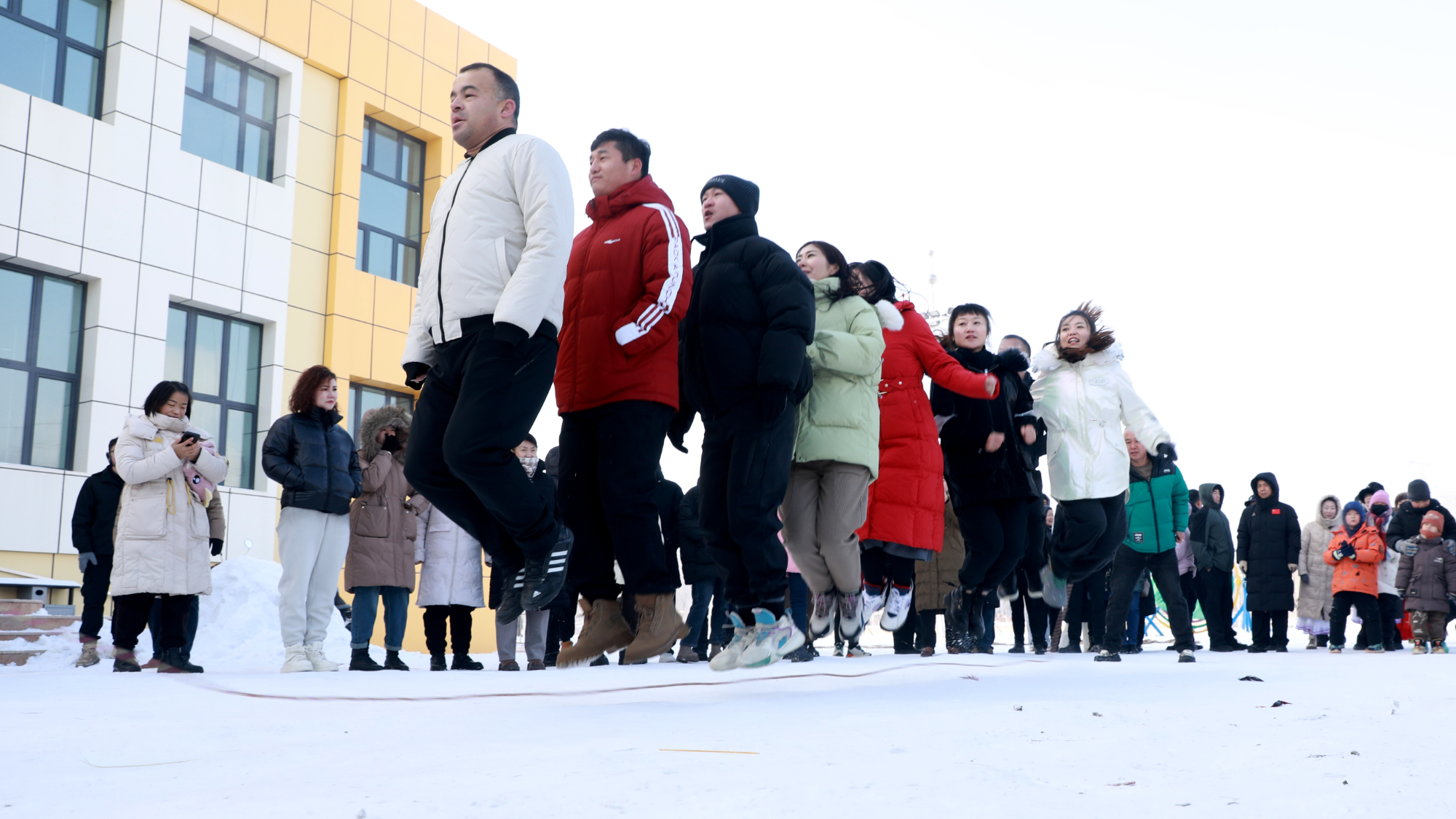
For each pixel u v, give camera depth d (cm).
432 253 334
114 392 1066
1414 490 1004
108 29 1115
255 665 808
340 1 1320
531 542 324
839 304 408
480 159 334
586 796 162
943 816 146
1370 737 222
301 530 611
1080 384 553
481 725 257
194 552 570
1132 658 709
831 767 184
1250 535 1023
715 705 294
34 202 1022
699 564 800
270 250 1228
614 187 359
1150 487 614
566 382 345
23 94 1023
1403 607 1047
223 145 1220
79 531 670
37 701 345
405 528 675
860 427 395
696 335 349
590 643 339
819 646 1152
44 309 1043
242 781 183
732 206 362
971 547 546
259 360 1226
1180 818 144
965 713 265
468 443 307
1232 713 266
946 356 493
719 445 346
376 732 247
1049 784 169
